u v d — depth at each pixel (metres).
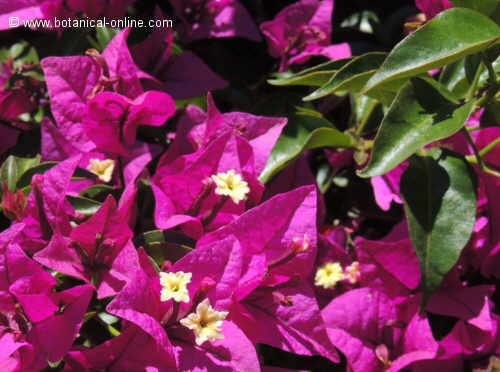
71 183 0.43
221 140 0.41
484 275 0.43
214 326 0.38
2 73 0.47
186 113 0.42
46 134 0.43
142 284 0.38
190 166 0.41
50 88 0.42
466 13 0.39
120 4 0.47
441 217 0.40
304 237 0.39
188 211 0.41
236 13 0.48
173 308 0.38
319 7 0.47
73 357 0.38
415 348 0.41
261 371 0.40
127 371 0.38
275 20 0.47
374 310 0.42
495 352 0.42
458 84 0.43
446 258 0.40
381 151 0.39
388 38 0.49
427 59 0.38
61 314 0.38
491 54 0.41
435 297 0.42
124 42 0.42
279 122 0.42
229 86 0.47
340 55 0.48
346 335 0.42
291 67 0.48
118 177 0.42
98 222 0.39
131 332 0.38
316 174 0.47
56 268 0.38
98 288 0.39
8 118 0.46
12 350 0.38
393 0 0.50
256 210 0.40
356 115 0.46
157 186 0.41
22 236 0.40
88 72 0.42
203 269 0.39
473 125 0.45
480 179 0.43
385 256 0.42
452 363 0.42
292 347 0.40
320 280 0.43
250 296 0.40
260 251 0.40
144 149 0.42
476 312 0.41
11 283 0.39
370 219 0.47
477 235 0.43
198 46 0.49
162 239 0.41
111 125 0.41
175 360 0.38
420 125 0.39
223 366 0.38
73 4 0.46
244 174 0.41
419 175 0.41
